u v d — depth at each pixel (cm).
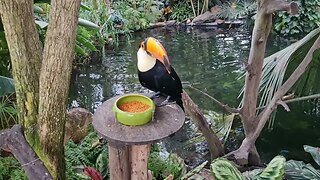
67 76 165
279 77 283
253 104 299
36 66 171
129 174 188
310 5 609
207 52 596
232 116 350
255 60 278
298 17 612
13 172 212
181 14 720
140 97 173
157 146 282
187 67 547
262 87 300
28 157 172
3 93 227
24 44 166
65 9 151
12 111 260
